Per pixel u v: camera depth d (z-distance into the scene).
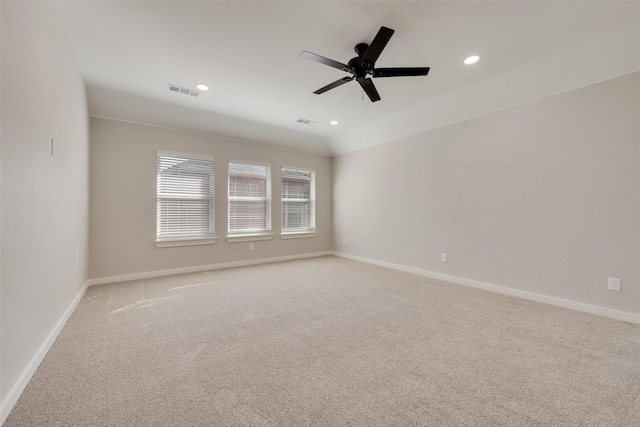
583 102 2.72
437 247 4.08
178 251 4.30
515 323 2.44
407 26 2.23
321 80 3.17
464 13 2.08
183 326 2.35
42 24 1.74
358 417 1.31
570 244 2.83
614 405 1.39
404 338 2.14
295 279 3.98
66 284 2.39
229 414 1.32
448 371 1.70
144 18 2.14
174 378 1.61
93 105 3.51
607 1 1.95
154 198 4.07
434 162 4.13
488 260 3.50
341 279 3.99
